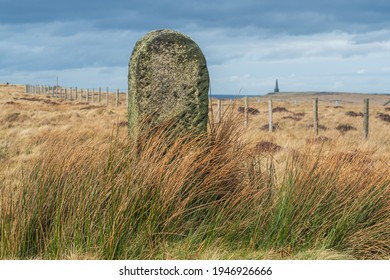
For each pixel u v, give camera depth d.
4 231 4.61
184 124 5.71
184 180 5.10
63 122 21.45
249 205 5.35
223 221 5.14
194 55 5.72
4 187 5.14
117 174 5.02
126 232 4.68
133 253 4.58
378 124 24.88
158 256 4.60
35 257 4.58
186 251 4.64
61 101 45.66
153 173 5.02
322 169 5.52
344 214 5.24
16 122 20.80
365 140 15.89
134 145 5.36
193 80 5.71
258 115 27.75
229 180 5.57
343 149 6.25
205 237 5.01
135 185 4.89
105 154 5.22
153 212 4.82
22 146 12.51
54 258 4.50
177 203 5.00
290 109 36.25
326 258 4.76
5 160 10.48
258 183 5.55
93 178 4.95
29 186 4.93
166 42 5.68
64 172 5.02
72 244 4.59
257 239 5.06
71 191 4.87
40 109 30.34
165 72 5.67
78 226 4.62
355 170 5.68
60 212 4.62
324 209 5.33
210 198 5.40
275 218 5.20
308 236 5.14
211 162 5.55
